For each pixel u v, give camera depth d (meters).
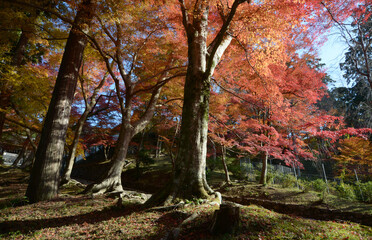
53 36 9.65
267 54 8.35
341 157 15.41
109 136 22.28
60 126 8.47
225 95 12.66
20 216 5.72
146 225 4.06
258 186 13.05
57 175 8.26
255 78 10.86
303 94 12.18
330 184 12.75
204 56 6.93
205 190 5.68
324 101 19.78
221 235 3.27
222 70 11.72
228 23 5.80
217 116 13.44
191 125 6.07
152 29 11.07
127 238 3.50
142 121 12.23
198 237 3.28
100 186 10.09
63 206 6.70
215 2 7.34
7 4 8.12
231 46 9.91
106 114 21.16
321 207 9.27
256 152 14.14
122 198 7.45
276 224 3.80
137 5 9.30
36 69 10.72
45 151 8.05
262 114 14.95
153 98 13.04
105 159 26.27
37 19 10.07
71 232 4.28
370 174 14.66
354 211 8.48
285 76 12.30
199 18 7.46
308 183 12.83
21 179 16.50
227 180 14.95
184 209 4.71
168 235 3.39
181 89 12.91
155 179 18.31
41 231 4.43
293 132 13.48
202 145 6.01
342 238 3.38
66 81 8.77
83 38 9.34
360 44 8.94
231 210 3.47
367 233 3.77
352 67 10.19
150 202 5.54
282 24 7.06
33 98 11.16
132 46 11.78
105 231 4.01
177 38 11.89
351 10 7.83
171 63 13.07
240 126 13.34
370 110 12.14
